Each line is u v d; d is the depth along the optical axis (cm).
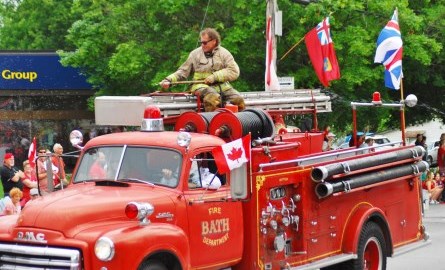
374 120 3291
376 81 3145
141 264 1048
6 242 1077
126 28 3216
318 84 3097
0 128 3669
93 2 3406
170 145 1166
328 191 1302
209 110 1364
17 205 1683
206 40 1402
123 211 1083
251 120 1270
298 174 1294
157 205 1102
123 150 1185
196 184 1165
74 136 1226
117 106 1270
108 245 1002
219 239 1178
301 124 1906
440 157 3072
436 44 3073
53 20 5506
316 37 2231
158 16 3147
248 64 3044
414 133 5425
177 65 3086
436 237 2230
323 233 1346
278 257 1270
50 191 1243
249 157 1119
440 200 3005
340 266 1415
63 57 3378
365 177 1395
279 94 1519
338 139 3369
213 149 1112
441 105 3681
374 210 1433
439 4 3344
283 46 2997
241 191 1116
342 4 2841
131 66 3067
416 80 3403
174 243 1075
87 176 1195
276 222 1255
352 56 2955
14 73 3634
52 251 1032
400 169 1499
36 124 3697
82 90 3697
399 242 1529
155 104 1296
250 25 2925
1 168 1873
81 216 1052
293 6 2873
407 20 2978
